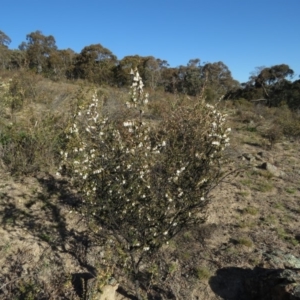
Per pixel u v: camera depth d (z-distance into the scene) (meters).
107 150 3.22
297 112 23.05
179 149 3.33
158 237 3.39
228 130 3.51
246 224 5.41
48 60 30.33
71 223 5.04
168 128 3.49
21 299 3.67
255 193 6.79
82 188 3.34
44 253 4.39
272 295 3.55
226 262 4.42
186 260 4.43
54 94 11.52
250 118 15.73
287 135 12.91
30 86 11.77
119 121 3.44
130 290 3.87
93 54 29.81
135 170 3.13
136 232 3.44
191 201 3.35
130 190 3.22
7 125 7.39
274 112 19.64
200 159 3.36
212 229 5.06
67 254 4.39
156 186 3.22
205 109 3.68
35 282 3.90
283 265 4.38
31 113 7.67
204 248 4.70
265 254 4.60
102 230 3.90
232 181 7.21
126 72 22.16
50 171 6.51
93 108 3.72
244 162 8.60
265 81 34.94
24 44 35.06
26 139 6.86
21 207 5.35
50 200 5.62
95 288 3.49
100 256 4.34
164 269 4.23
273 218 5.74
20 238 4.62
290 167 8.92
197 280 4.09
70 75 28.20
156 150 3.29
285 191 7.07
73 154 3.47
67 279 3.80
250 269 4.29
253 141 11.75
